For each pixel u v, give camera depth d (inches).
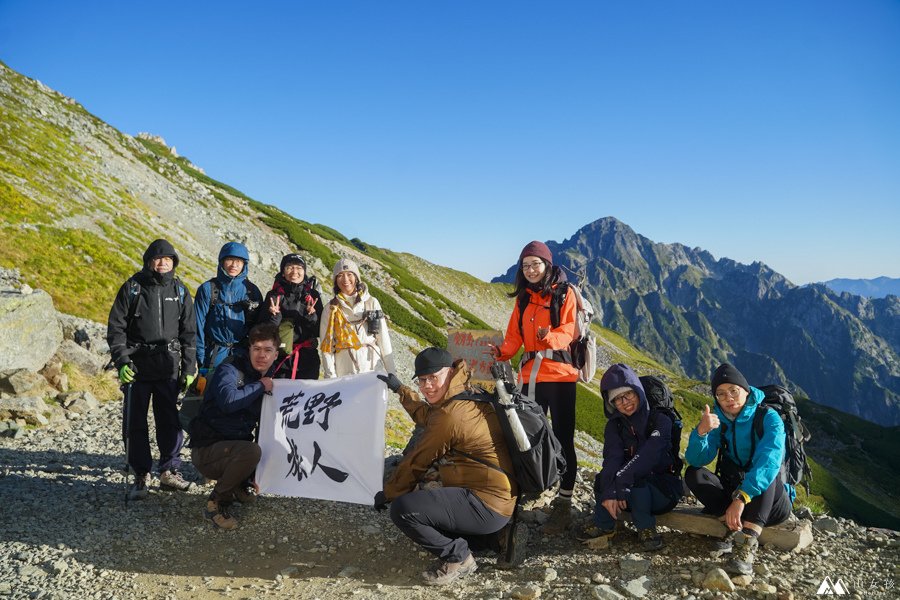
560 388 230.7
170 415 262.5
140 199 1652.3
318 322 284.0
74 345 488.7
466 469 192.7
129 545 211.5
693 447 202.4
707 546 203.9
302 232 2731.3
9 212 904.9
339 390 234.8
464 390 198.2
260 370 241.6
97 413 419.5
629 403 206.8
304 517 241.0
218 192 2901.1
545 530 227.0
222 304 271.6
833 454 3161.9
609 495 203.3
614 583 181.8
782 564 193.8
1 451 313.9
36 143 1449.3
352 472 225.1
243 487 254.7
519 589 177.0
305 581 190.7
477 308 5024.6
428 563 204.7
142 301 247.4
